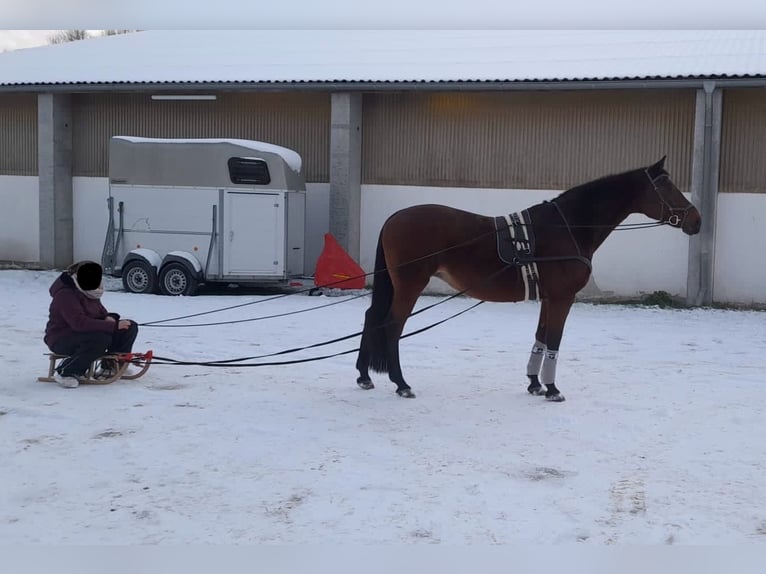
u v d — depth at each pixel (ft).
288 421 25.85
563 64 59.77
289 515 18.48
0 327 42.50
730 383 32.01
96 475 20.81
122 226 58.13
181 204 56.65
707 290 54.65
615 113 57.36
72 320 28.89
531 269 28.14
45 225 69.15
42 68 72.43
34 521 17.99
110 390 29.30
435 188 61.77
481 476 21.12
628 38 71.31
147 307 50.60
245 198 56.08
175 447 23.09
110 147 58.13
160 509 18.75
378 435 24.58
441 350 38.37
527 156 59.57
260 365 31.86
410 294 28.68
